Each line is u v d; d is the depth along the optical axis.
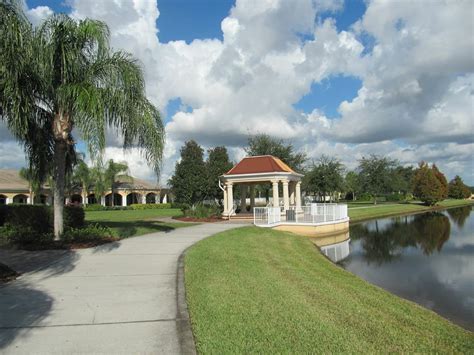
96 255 10.98
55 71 12.09
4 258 10.45
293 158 46.47
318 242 22.25
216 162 35.75
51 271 8.90
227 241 14.53
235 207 34.03
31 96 10.52
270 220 22.81
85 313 5.90
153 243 13.48
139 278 8.21
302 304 6.73
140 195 72.94
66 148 13.52
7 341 4.81
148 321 5.57
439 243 22.48
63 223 14.71
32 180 15.39
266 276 8.94
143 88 12.95
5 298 6.69
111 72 12.21
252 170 27.97
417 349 5.16
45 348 4.60
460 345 5.57
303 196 55.09
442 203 75.19
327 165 51.53
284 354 4.58
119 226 19.42
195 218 28.00
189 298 6.74
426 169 65.62
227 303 6.49
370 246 21.55
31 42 9.74
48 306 6.24
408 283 12.35
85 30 12.20
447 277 13.25
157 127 13.34
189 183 31.69
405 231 29.08
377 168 66.06
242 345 4.78
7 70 8.80
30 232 13.73
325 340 5.12
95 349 4.58
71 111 12.07
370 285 10.10
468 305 9.70
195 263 9.84
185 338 4.95
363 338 5.36
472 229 29.52
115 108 12.20
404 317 6.84
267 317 5.88
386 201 83.25
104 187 57.81
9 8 8.81
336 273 11.40
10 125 10.20
